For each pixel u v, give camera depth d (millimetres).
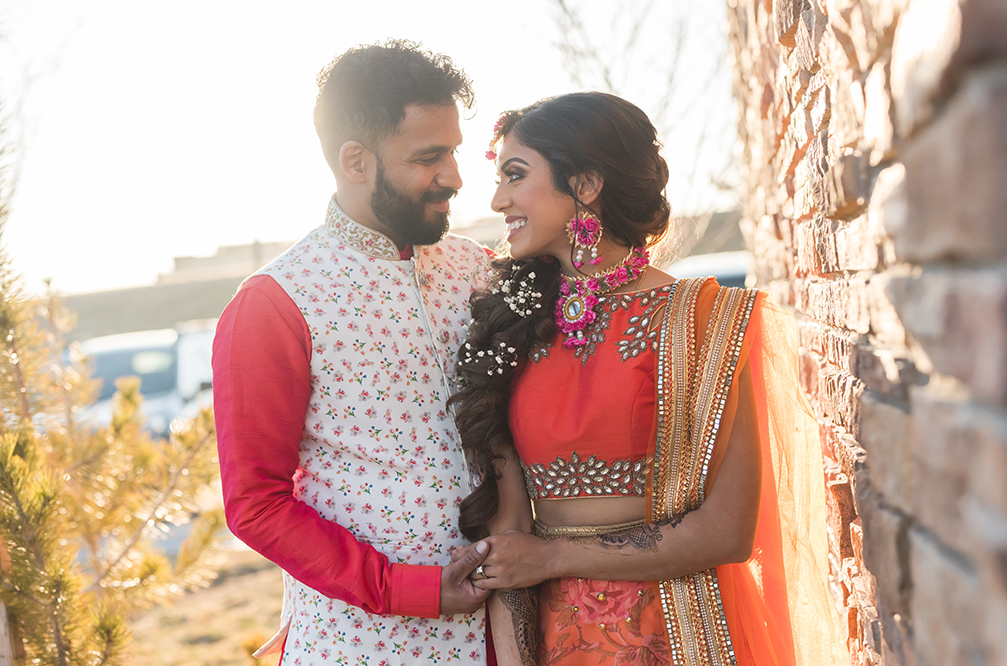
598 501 1634
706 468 1578
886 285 1046
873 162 1073
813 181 1683
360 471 1737
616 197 1668
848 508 1581
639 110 1704
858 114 1152
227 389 1660
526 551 1629
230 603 5297
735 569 1713
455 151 1798
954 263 750
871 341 1253
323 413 1735
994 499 656
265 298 1708
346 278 1778
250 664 2797
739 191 5289
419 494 1738
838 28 1221
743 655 1649
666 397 1583
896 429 1029
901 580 1023
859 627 1525
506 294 1764
